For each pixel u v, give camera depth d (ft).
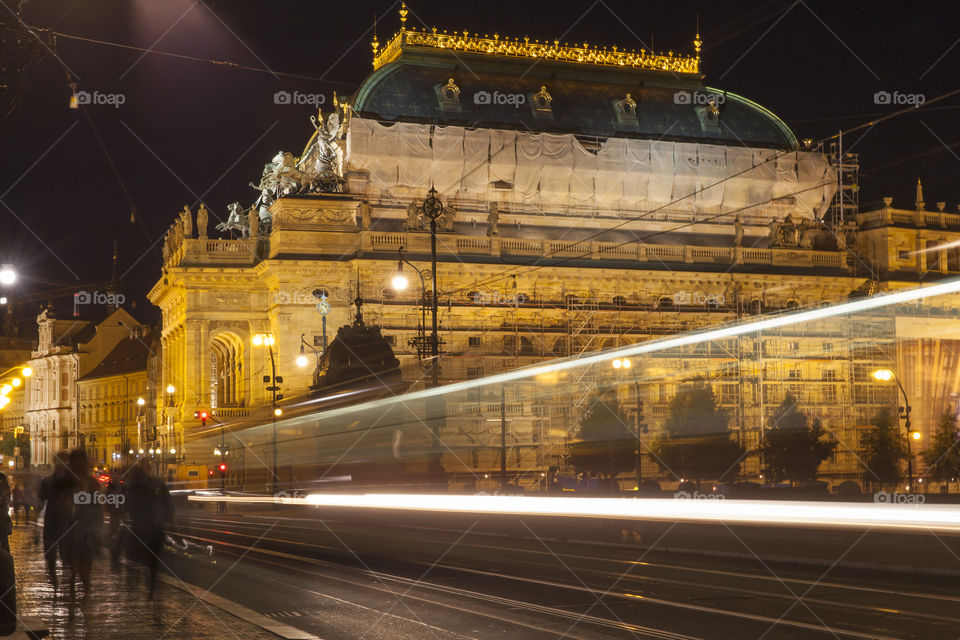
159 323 495.41
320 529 147.64
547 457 320.70
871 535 107.86
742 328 323.37
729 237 377.50
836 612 61.46
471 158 350.02
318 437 236.02
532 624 58.34
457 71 368.48
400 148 345.92
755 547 100.58
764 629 55.67
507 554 101.60
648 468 312.91
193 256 345.51
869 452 286.25
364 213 332.80
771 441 281.54
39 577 82.58
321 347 325.21
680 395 287.89
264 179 379.96
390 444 220.02
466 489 246.68
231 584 78.79
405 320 326.65
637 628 56.49
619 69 387.75
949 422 290.97
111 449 559.79
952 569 79.20
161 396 420.36
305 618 61.41
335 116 356.59
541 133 357.41
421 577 81.87
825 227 383.45
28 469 633.61
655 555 99.40
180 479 328.29
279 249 329.93
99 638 51.52
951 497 210.18
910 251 380.78
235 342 374.22
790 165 381.40
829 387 350.23
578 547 110.01
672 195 371.97
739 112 394.73
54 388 620.08
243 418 321.52
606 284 345.10
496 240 335.47
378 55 391.45
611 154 362.74
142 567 89.86
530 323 337.52
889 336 361.92
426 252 330.75
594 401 286.87
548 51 381.40
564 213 362.94
